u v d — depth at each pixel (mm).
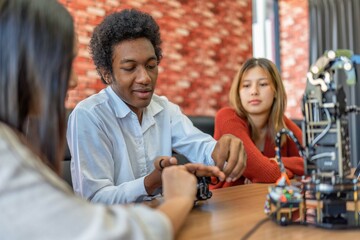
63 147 570
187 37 3518
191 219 721
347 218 672
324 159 693
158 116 1376
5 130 450
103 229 410
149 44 1150
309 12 4215
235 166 1006
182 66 3477
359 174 1033
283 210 687
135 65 1137
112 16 1185
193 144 1321
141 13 1203
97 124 1130
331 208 669
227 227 661
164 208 588
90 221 414
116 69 1156
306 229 640
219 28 3770
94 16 2932
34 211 399
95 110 1160
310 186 667
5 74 473
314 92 713
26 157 431
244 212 784
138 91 1154
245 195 1001
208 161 1248
